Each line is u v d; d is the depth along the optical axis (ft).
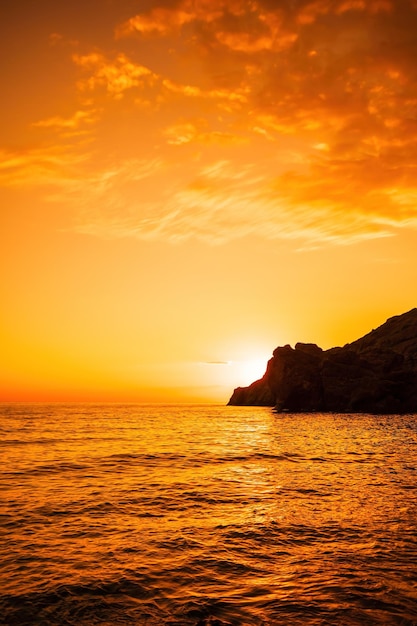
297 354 341.82
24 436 149.07
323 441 134.31
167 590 28.37
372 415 282.77
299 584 29.17
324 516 46.50
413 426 195.11
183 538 39.22
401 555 34.63
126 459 93.15
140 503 52.85
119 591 28.19
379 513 47.57
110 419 269.85
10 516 46.42
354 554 34.88
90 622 24.11
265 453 104.99
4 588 28.48
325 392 315.37
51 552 35.53
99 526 42.98
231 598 27.17
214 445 123.85
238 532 40.98
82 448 113.91
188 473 75.66
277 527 42.55
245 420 253.03
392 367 327.06
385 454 102.94
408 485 64.23
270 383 346.74
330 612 25.17
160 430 181.68
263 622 24.00
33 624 23.91
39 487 62.49
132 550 36.06
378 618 24.43
